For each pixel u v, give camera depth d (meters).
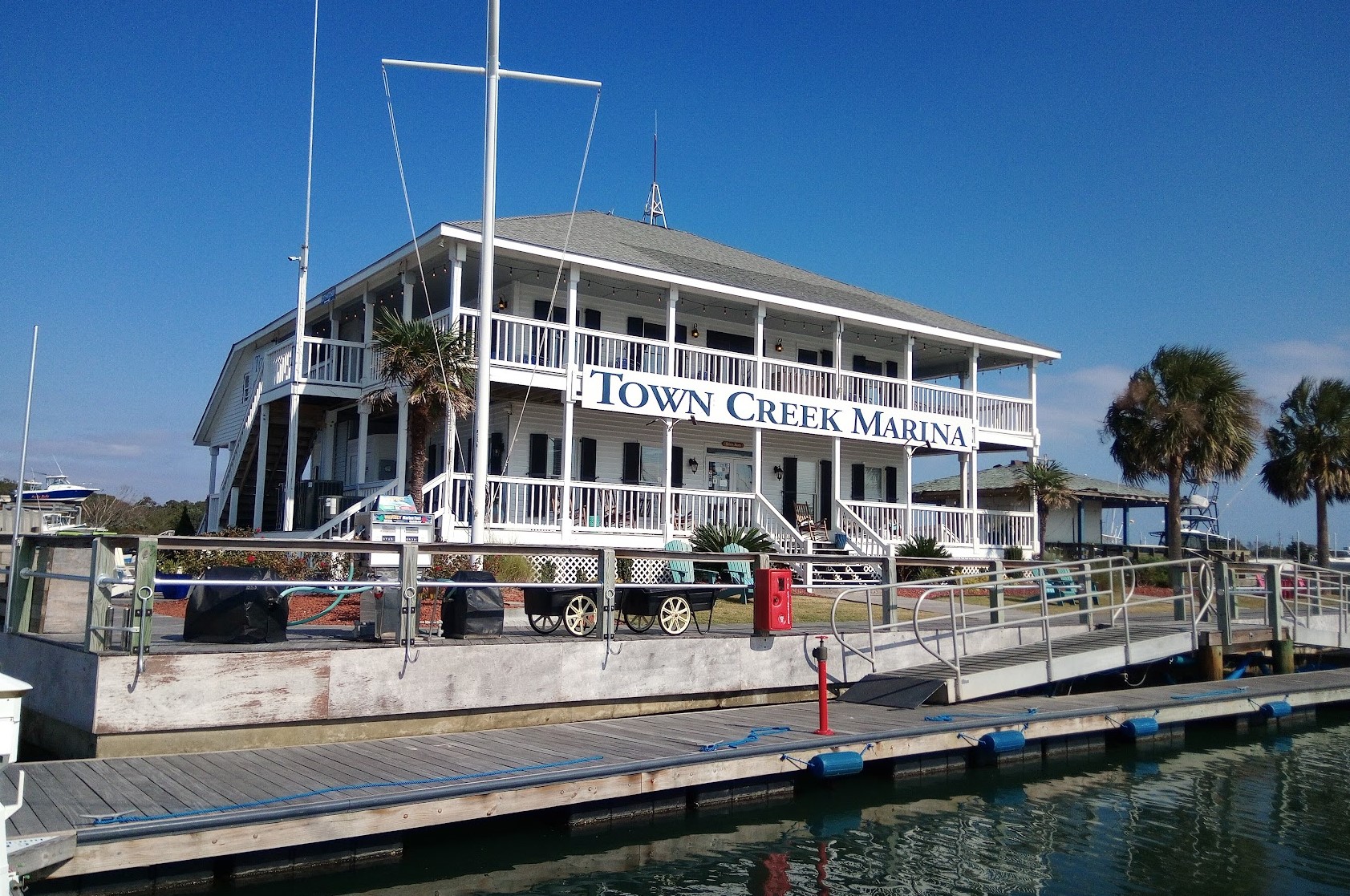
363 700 9.83
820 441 29.23
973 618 17.31
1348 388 36.44
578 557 20.31
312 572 18.12
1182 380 30.75
